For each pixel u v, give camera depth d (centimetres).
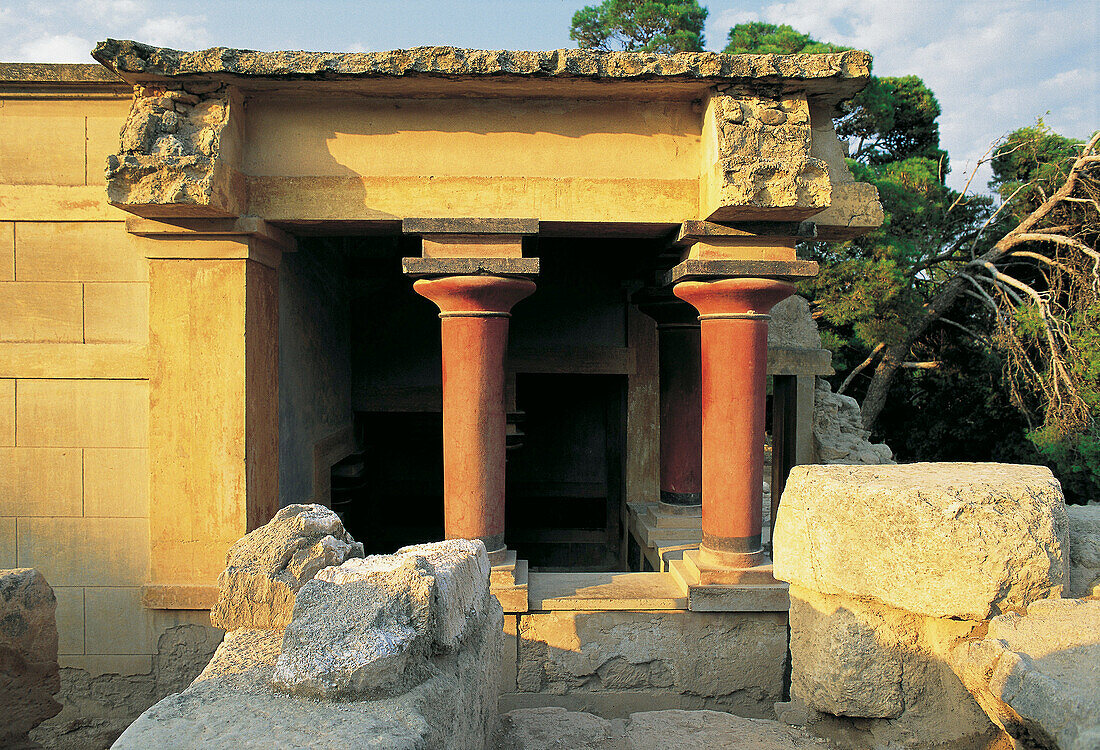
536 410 1079
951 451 2042
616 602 542
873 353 1919
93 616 533
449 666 281
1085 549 324
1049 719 221
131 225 505
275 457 587
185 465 524
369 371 889
